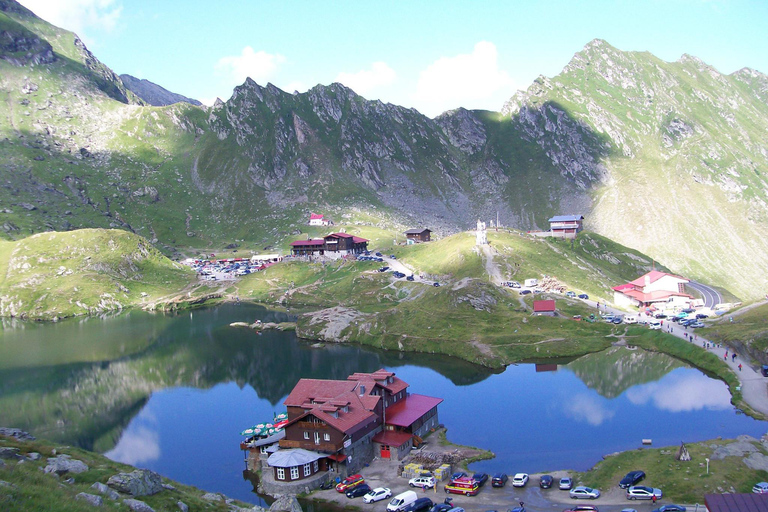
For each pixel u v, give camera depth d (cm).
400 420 9612
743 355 13288
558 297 19988
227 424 11625
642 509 6488
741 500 5412
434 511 6738
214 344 18762
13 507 4144
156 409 12688
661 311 18500
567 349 15800
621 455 8325
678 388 11969
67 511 4341
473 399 12212
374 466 8850
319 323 19962
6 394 14050
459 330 17950
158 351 18050
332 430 8462
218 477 9038
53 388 14512
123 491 5544
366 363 15812
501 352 15888
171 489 6216
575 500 7019
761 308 16375
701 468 7225
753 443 7956
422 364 15588
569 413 10938
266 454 9225
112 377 15400
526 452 9138
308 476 8269
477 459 8856
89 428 11569
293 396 10062
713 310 18550
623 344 16012
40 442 7238
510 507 6950
